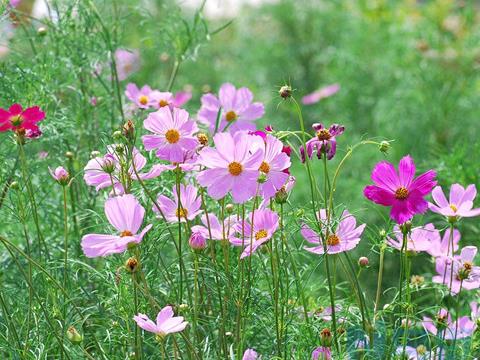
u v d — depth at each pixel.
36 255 2.14
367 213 3.00
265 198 1.76
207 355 1.79
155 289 1.92
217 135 1.72
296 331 1.86
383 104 3.87
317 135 1.80
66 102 2.39
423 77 3.82
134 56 2.99
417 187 1.78
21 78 2.18
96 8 2.37
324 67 4.79
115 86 2.45
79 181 2.24
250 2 5.00
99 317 1.95
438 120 3.66
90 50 2.35
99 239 1.71
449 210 1.85
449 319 2.06
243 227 1.77
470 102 3.75
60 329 1.91
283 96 1.80
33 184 2.27
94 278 2.05
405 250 1.83
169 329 1.67
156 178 2.05
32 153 2.15
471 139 3.54
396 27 4.19
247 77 4.82
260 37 4.97
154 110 2.30
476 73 3.82
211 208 2.07
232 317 1.88
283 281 1.98
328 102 4.23
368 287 2.65
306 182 3.31
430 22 3.98
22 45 2.37
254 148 1.74
